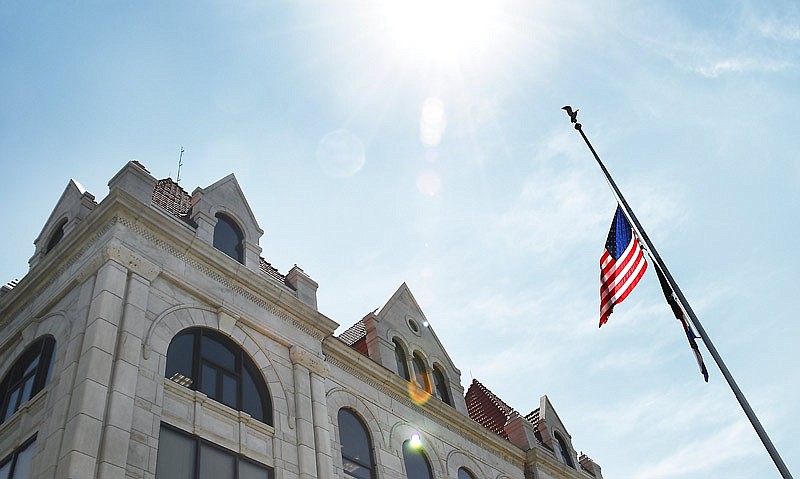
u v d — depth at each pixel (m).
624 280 18.23
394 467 21.11
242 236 20.70
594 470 33.19
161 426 14.60
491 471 25.80
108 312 14.81
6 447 14.70
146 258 16.67
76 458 12.34
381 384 23.06
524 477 27.75
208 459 15.23
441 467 23.12
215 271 18.48
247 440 16.38
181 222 18.56
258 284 19.36
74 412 13.09
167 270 17.02
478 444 26.19
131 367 14.49
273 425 17.33
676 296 16.56
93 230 16.98
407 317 27.16
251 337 18.44
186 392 15.58
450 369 27.47
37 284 18.00
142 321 15.48
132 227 16.84
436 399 24.67
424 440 23.31
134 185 17.58
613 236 19.19
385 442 21.53
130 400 14.02
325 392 20.30
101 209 16.72
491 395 34.00
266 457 16.58
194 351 16.70
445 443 24.25
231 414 16.38
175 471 14.34
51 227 19.72
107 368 14.04
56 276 17.58
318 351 20.45
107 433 13.13
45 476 12.45
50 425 13.43
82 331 14.77
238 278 18.92
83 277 16.16
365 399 21.95
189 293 17.39
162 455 14.27
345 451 20.00
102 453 12.86
